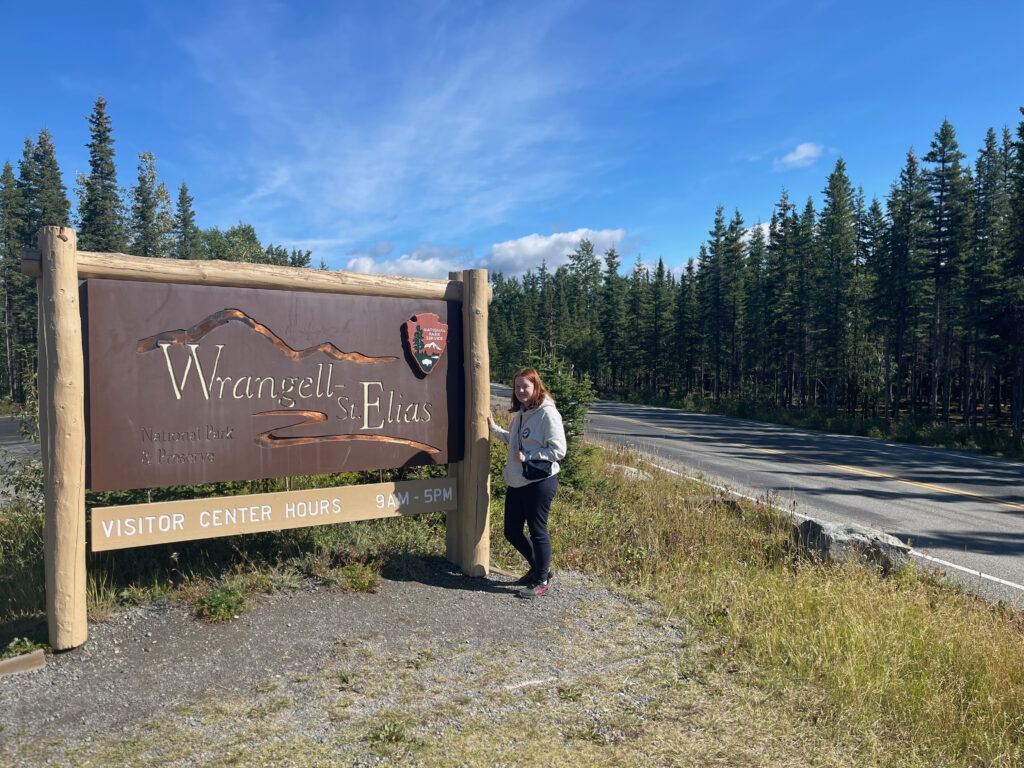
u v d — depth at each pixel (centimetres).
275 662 348
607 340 6312
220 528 407
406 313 476
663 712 320
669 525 685
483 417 493
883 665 376
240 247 2733
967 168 3309
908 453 1870
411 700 317
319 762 262
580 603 464
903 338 4003
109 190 4322
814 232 4309
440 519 621
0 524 547
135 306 374
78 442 346
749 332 4784
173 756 263
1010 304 2714
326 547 496
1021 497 1182
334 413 446
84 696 307
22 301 4628
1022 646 416
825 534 644
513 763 268
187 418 392
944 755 308
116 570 448
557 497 796
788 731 310
